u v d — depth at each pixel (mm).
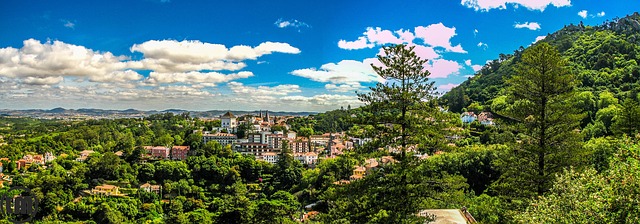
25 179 96562
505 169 32094
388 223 24125
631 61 104062
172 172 106875
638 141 18109
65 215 78188
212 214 75625
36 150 138875
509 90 33219
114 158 106812
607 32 153875
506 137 32906
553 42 165625
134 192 96375
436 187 26469
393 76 26484
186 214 73500
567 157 29359
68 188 92000
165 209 90812
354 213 27688
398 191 24734
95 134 165000
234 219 64312
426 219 22766
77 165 114938
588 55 122625
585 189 16406
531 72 30281
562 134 29781
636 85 89000
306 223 57875
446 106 27219
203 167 109562
